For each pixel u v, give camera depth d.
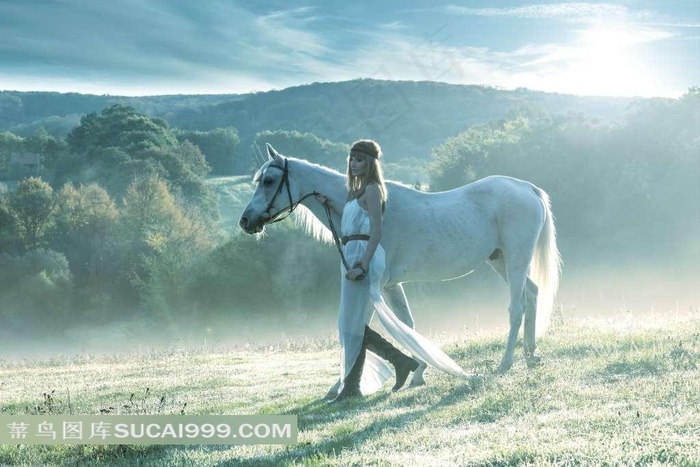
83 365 19.52
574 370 8.03
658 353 8.15
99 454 6.86
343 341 8.09
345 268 7.92
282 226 57.03
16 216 80.75
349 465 4.99
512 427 5.70
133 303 76.31
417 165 75.56
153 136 113.19
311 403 8.54
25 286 72.19
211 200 96.31
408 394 7.98
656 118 65.12
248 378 12.59
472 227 8.55
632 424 5.28
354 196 7.97
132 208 78.25
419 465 4.74
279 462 5.47
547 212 9.18
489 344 11.59
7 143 130.38
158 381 12.96
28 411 9.48
